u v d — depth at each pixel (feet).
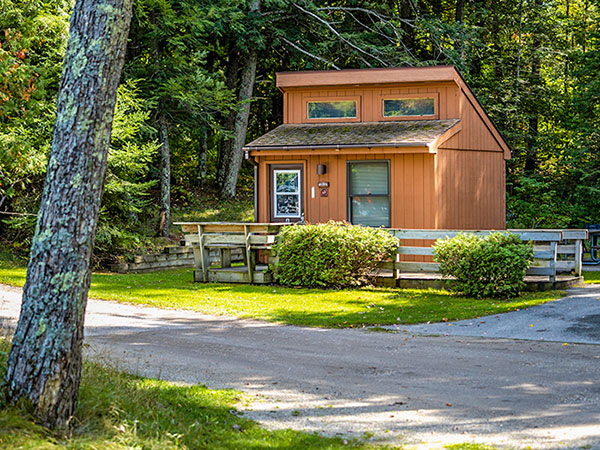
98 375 21.62
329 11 100.99
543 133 104.53
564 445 17.72
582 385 23.84
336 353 30.17
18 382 16.90
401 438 18.66
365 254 50.78
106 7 17.25
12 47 49.57
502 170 69.41
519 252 44.80
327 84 62.95
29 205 63.67
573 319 36.65
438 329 35.83
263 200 60.80
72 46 17.29
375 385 24.47
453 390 23.63
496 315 38.83
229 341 32.83
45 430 16.28
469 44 98.73
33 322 16.99
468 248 45.70
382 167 58.03
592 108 83.71
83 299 17.46
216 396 22.52
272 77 110.32
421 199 56.90
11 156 53.98
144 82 74.28
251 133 121.80
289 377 25.66
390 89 62.49
